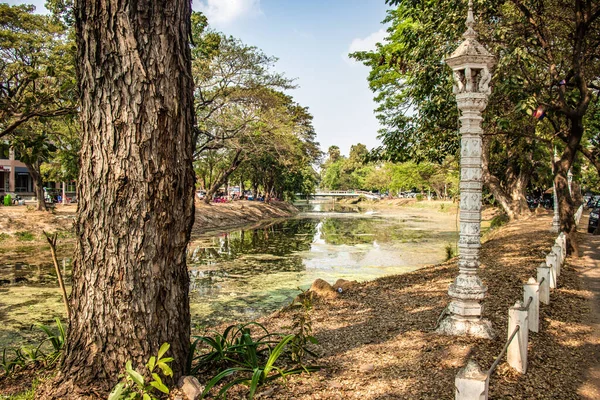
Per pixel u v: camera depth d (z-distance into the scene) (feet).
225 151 123.85
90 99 12.67
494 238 57.26
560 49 43.86
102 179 12.61
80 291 13.05
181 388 13.00
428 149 46.39
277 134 95.81
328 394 13.41
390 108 62.90
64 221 86.43
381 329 20.49
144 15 12.41
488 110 38.52
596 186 129.59
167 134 12.85
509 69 34.78
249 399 12.64
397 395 13.23
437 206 198.59
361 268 51.34
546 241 46.37
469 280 18.75
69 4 55.36
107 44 12.36
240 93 85.05
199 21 77.05
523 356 14.97
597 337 19.44
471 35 18.20
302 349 15.52
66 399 12.22
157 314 12.95
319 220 142.92
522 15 40.63
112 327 12.61
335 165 359.87
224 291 39.17
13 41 52.90
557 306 24.13
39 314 31.48
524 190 79.82
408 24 54.90
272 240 82.48
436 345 17.34
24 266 51.90
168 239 13.17
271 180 178.40
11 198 108.58
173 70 12.90
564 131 43.83
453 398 12.85
